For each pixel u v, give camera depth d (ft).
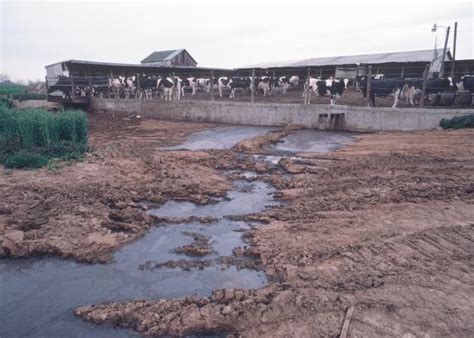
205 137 54.54
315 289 15.52
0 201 25.23
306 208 25.26
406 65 103.09
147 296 16.49
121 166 34.99
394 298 14.61
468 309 13.79
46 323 14.82
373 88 62.95
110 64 101.30
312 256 18.47
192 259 19.56
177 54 160.97
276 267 17.94
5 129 41.11
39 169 33.37
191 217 24.53
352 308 14.03
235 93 102.78
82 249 20.06
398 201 25.46
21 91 128.36
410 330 12.81
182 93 97.60
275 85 93.30
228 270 18.35
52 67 114.62
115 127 65.62
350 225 21.95
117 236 21.57
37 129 38.93
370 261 17.61
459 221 21.66
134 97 94.07
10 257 19.74
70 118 41.42
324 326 13.21
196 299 15.58
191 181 31.40
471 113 50.83
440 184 28.17
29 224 22.22
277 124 64.59
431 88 60.80
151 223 23.79
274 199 28.02
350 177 31.53
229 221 24.18
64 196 26.55
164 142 50.57
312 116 60.95
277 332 13.17
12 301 16.25
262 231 22.12
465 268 16.58
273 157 40.93
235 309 14.56
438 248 18.48
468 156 36.09
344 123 58.44
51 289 17.10
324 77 106.11
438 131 49.47
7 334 14.24
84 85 89.56
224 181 32.42
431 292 14.90
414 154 37.93
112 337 13.91
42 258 19.66
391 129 54.85
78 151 39.01
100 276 18.08
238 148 44.96
